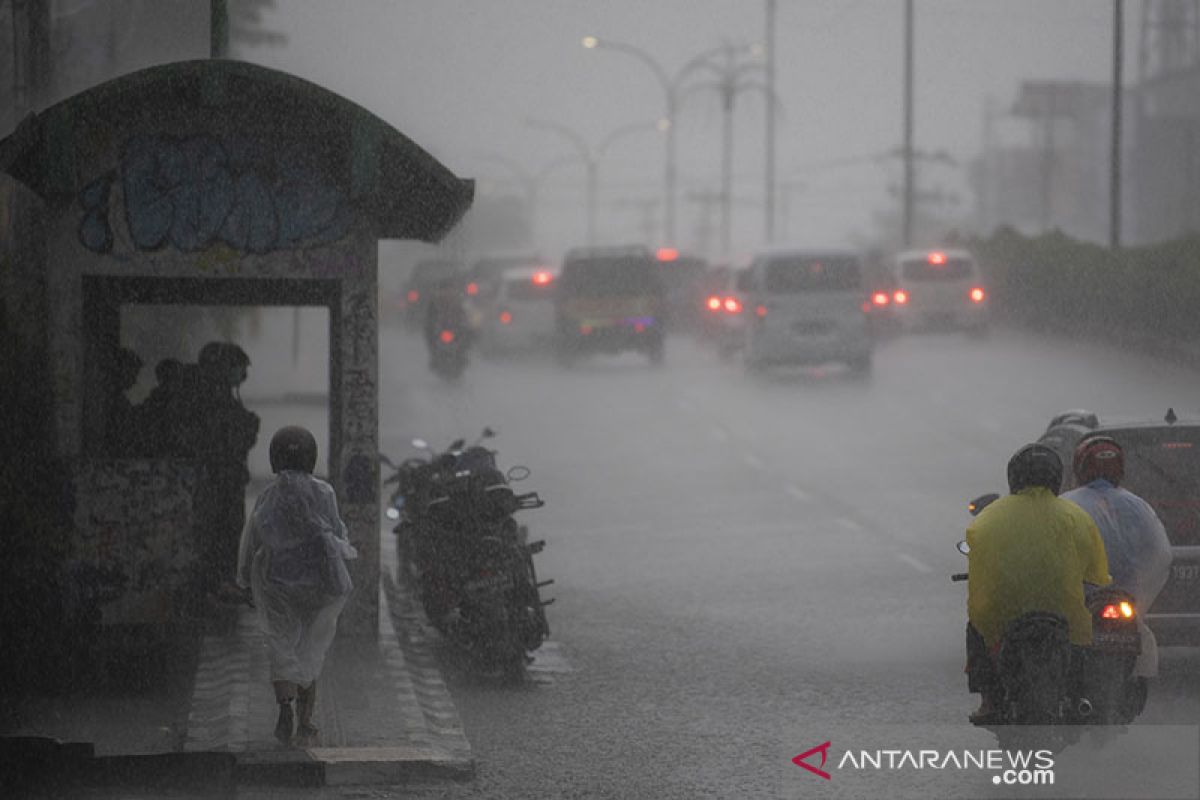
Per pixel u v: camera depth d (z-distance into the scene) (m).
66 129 30.02
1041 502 22.41
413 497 38.03
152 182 31.19
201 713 27.27
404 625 36.19
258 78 29.77
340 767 24.12
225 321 62.50
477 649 30.86
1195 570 28.34
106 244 31.11
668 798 23.27
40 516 29.09
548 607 38.34
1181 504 29.03
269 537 25.33
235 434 33.88
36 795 23.36
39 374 30.98
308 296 34.66
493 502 31.72
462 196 30.52
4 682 28.91
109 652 29.11
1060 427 32.50
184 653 30.30
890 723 27.17
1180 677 29.98
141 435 34.12
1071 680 22.02
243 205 31.39
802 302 91.25
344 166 31.47
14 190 31.17
